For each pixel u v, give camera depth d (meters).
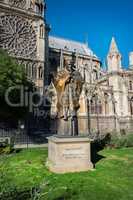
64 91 18.03
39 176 15.20
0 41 62.66
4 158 8.61
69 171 16.41
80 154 16.88
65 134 17.48
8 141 29.70
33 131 55.22
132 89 89.50
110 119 78.19
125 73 89.00
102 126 74.69
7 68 44.78
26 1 69.06
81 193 12.04
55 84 18.92
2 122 49.12
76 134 17.75
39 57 67.62
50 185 13.09
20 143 41.09
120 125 80.44
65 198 11.34
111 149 26.30
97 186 13.15
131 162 19.08
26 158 21.00
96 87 80.69
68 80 18.00
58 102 18.19
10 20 65.06
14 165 18.17
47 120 57.59
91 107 75.69
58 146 16.50
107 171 16.39
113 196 11.66
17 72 46.47
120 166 17.83
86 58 97.06
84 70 92.75
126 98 86.38
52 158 17.47
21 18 67.00
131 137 29.56
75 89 18.19
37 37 69.00
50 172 16.22
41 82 66.19
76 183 13.66
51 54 86.31
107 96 83.19
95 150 25.19
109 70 89.94
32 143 41.66
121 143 27.83
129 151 24.72
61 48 93.38
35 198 7.15
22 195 8.06
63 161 16.47
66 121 17.73
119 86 86.69
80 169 16.69
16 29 65.75
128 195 11.82
